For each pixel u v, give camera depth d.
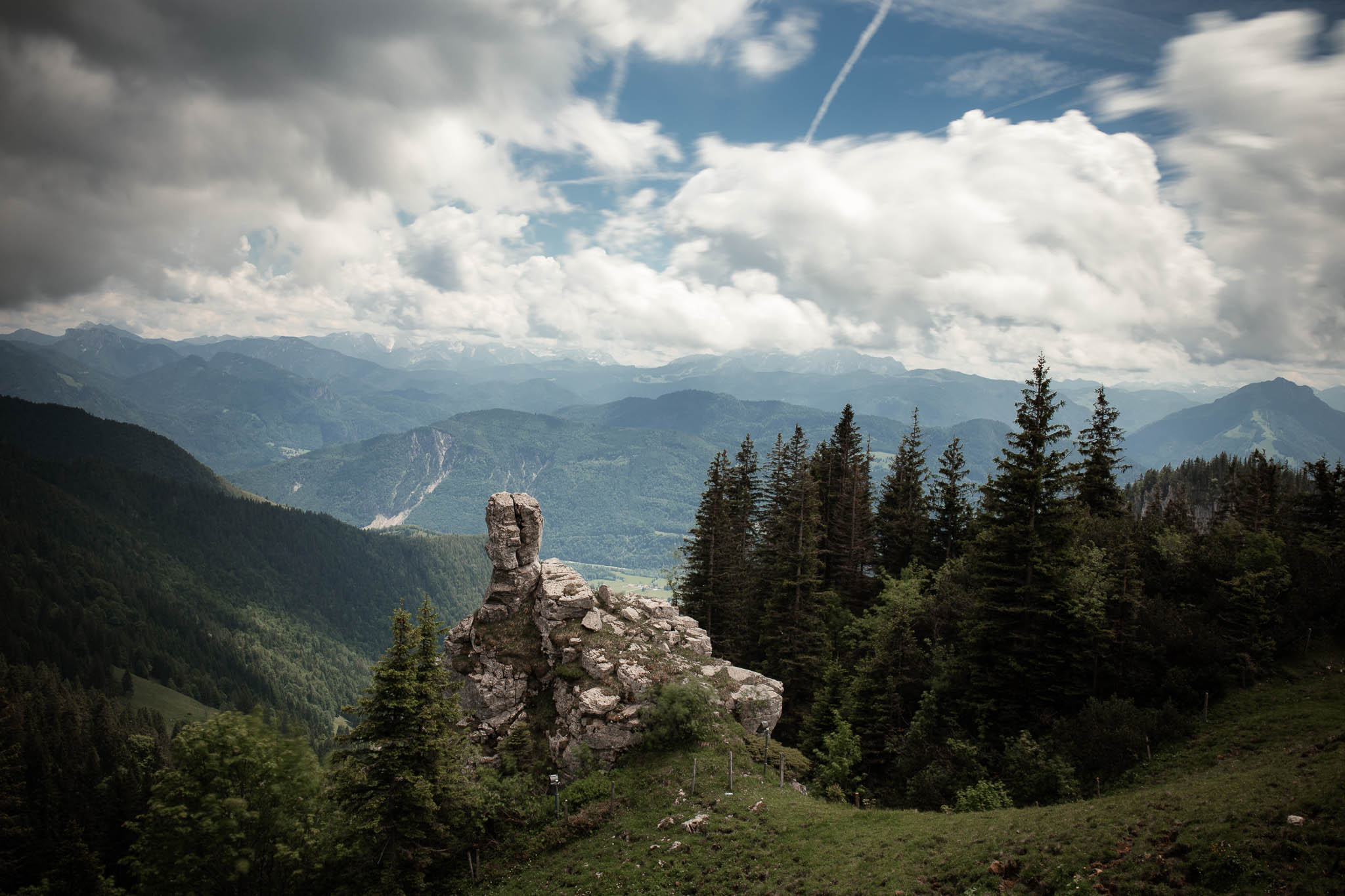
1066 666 41.38
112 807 76.81
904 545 71.62
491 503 48.22
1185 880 19.08
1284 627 39.44
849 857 26.91
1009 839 24.27
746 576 67.50
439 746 33.00
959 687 44.28
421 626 33.53
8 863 62.72
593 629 44.88
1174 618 39.94
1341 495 60.31
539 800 37.25
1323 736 28.94
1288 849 18.50
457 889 33.09
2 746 93.56
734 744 39.31
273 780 33.22
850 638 56.03
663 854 31.06
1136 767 33.09
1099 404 64.44
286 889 32.53
